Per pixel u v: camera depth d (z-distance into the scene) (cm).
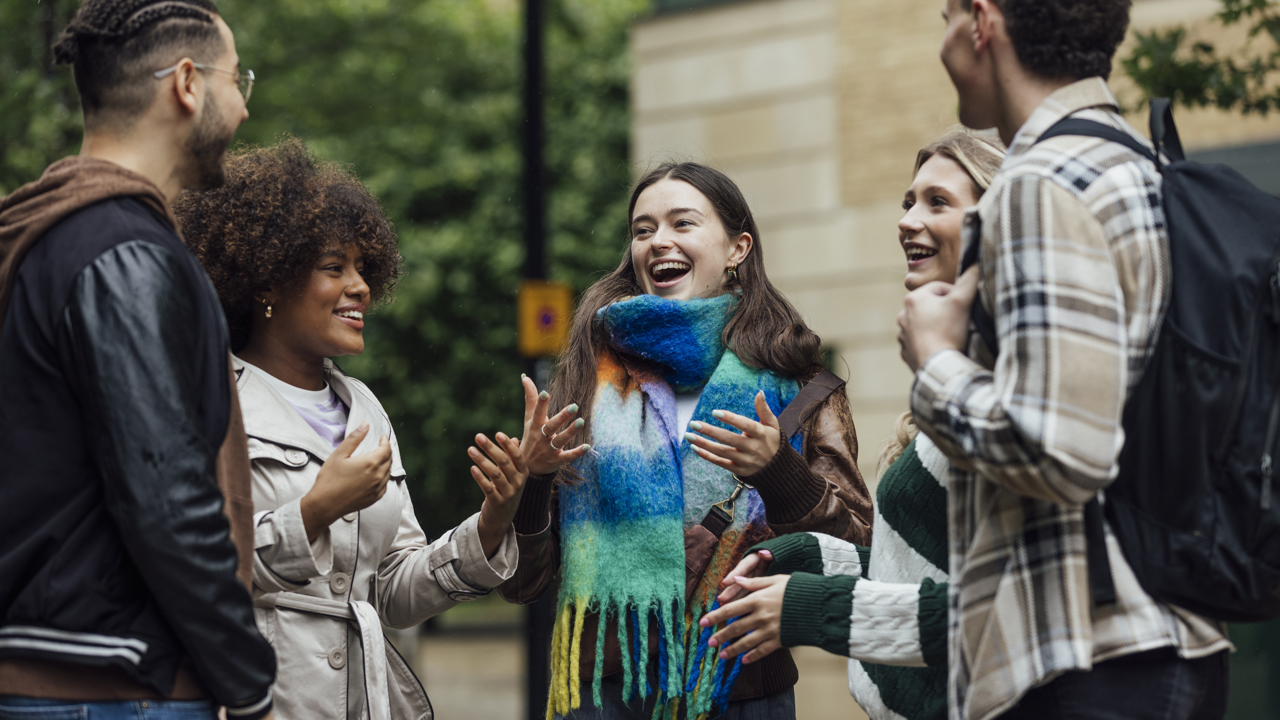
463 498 1348
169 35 196
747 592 223
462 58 1405
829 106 995
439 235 1387
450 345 1377
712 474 276
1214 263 172
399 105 1305
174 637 182
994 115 195
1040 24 183
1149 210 176
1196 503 171
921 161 245
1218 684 185
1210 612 175
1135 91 496
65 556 176
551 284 606
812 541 236
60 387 179
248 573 195
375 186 1347
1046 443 163
